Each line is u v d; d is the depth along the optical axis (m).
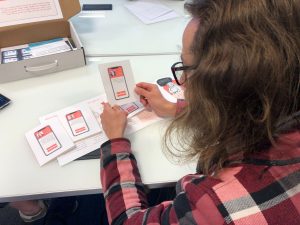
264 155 0.48
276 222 0.43
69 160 0.83
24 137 0.89
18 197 0.77
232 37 0.44
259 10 0.43
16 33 1.14
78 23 1.39
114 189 0.72
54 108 0.98
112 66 0.94
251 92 0.44
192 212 0.49
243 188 0.46
